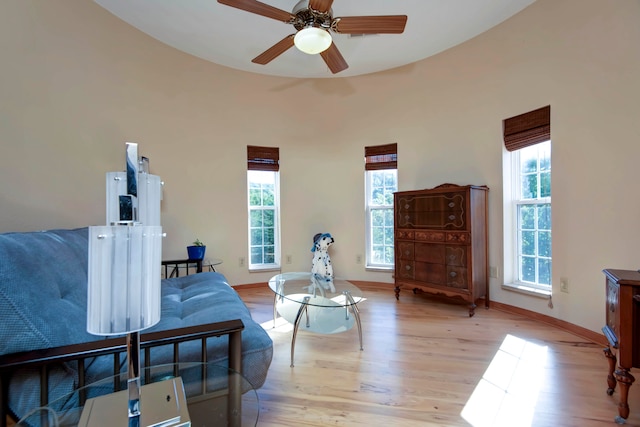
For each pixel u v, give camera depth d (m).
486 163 3.13
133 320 0.78
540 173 2.78
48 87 2.32
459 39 3.22
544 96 2.61
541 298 2.69
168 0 2.61
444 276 3.05
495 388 1.72
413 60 3.63
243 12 2.76
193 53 3.51
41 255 1.29
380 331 2.55
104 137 2.76
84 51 2.58
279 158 4.11
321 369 1.94
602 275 2.22
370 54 3.47
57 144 2.38
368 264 4.06
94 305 0.75
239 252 3.93
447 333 2.49
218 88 3.75
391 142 3.83
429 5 2.66
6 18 2.05
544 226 2.76
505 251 3.01
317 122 4.15
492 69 3.04
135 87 3.04
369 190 4.09
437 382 1.78
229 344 1.26
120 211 0.84
